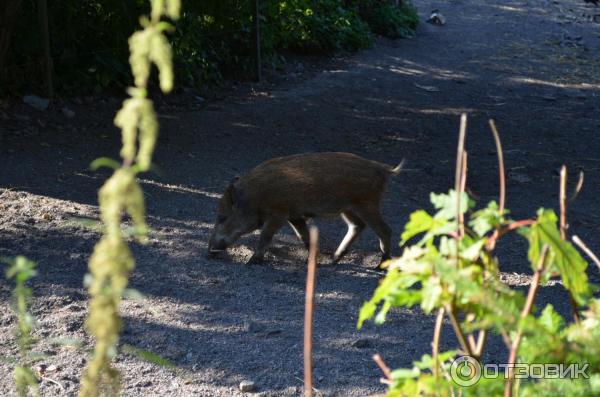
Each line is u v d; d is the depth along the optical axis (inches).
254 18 477.7
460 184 71.9
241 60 486.9
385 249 237.6
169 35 431.2
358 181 232.7
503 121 431.2
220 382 163.2
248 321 193.9
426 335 189.9
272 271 231.8
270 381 164.4
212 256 236.7
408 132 400.2
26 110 370.0
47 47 383.6
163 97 423.8
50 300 195.9
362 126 405.4
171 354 174.4
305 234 244.2
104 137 352.2
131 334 182.7
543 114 450.0
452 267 64.6
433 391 69.1
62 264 219.1
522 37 691.4
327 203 233.5
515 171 344.2
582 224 280.4
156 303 201.8
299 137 378.6
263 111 418.9
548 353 68.2
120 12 417.7
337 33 575.2
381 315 74.7
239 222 236.2
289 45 558.6
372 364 173.3
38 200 267.4
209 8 470.0
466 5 852.0
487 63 582.2
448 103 464.4
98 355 53.5
